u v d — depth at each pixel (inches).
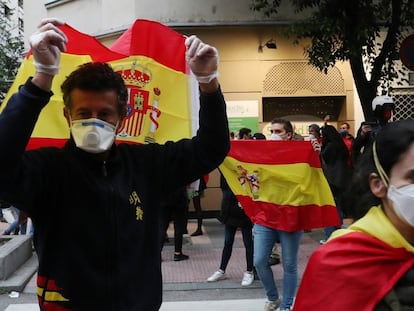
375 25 319.3
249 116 434.6
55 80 101.1
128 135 111.0
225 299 221.3
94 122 74.2
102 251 74.9
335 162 270.7
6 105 69.2
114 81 77.0
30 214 76.4
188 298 223.9
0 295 227.3
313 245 329.4
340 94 438.0
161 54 114.7
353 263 61.3
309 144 189.9
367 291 60.1
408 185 60.1
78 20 468.4
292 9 409.4
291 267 186.7
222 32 426.3
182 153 85.6
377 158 63.4
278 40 431.5
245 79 433.7
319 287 62.6
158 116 114.1
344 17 307.6
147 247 80.1
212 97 83.7
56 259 75.5
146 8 414.0
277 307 195.0
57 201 76.0
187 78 115.9
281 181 187.3
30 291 233.8
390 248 60.8
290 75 435.8
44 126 98.8
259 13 410.6
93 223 75.3
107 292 74.5
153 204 83.0
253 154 191.0
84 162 77.3
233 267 274.8
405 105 442.3
